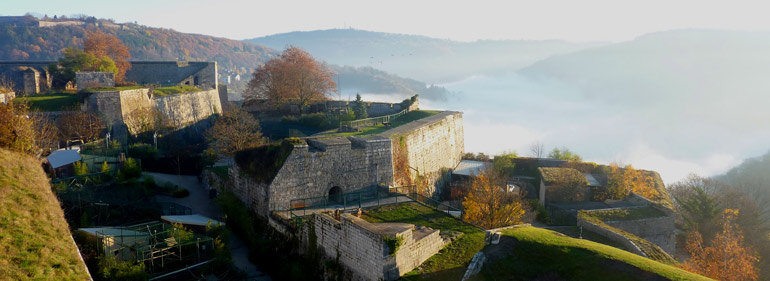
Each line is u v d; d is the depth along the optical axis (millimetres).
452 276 29125
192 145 70938
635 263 26266
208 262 35531
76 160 46562
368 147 45344
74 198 40375
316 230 34781
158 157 58094
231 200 44562
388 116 73750
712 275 40312
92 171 47125
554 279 26641
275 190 40250
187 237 36438
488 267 28328
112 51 99625
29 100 61812
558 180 58625
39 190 33719
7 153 36312
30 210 30906
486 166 69750
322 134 57438
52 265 27141
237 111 73688
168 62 103000
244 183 44188
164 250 35312
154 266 34500
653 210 51469
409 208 40500
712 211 52750
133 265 32875
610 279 25453
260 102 89875
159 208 43062
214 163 55406
